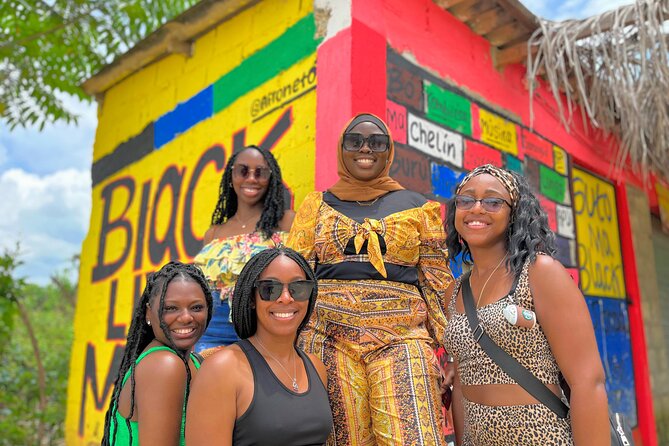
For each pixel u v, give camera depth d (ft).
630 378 20.16
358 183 8.71
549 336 6.26
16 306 26.45
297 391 6.52
